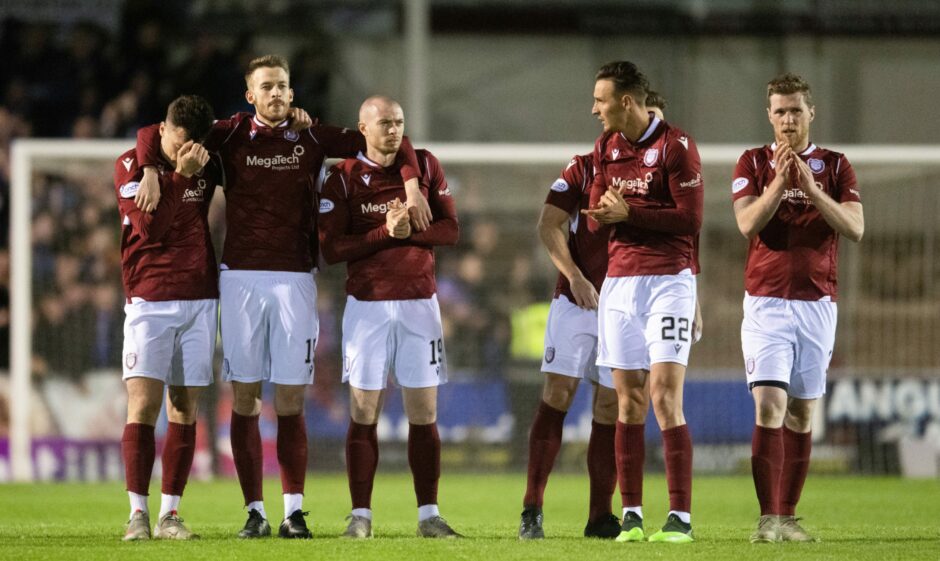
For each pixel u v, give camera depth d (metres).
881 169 50.72
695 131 71.38
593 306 24.56
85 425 48.56
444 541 23.67
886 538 25.22
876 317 50.72
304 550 22.09
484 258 51.50
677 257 23.67
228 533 26.11
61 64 65.88
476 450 49.91
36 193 50.81
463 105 71.94
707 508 36.38
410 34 63.50
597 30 71.94
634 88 23.62
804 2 71.56
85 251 50.84
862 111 70.94
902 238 50.91
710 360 50.94
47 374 49.38
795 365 24.64
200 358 24.92
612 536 25.27
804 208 24.38
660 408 23.50
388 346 25.20
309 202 25.56
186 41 69.69
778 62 71.31
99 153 47.59
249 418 25.30
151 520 32.44
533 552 21.73
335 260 25.17
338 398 49.91
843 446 49.09
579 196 25.42
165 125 24.45
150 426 24.64
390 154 25.34
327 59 69.62
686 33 71.69
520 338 51.28
